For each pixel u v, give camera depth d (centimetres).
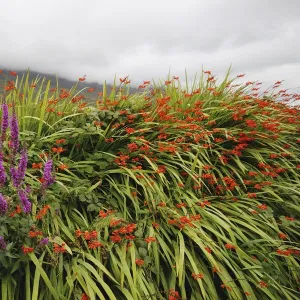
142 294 126
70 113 209
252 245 153
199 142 216
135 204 161
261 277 145
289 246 158
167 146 194
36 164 164
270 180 203
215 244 148
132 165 182
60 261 125
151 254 143
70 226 143
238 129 222
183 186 178
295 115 265
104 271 124
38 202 139
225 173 200
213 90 254
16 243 123
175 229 155
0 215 112
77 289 120
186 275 142
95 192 169
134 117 203
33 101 206
